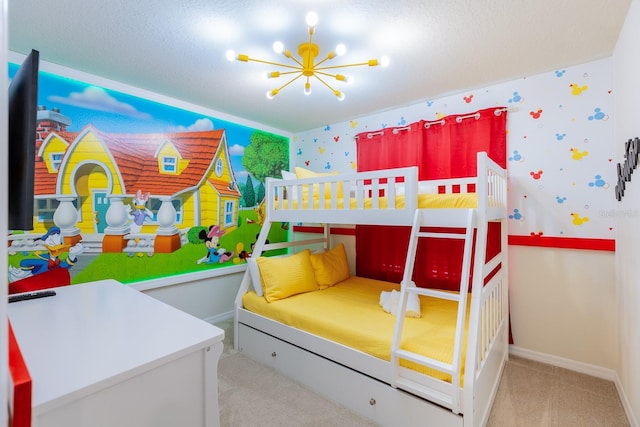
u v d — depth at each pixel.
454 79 2.49
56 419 0.73
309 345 2.11
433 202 1.95
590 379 2.19
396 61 2.20
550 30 1.83
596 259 2.23
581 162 2.27
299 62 2.07
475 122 2.65
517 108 2.51
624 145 1.85
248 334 2.61
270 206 2.88
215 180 3.32
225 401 1.96
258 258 2.72
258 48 2.05
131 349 0.95
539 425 1.72
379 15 1.69
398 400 1.67
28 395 0.67
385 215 2.04
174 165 2.98
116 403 0.83
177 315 1.23
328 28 1.82
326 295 2.69
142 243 2.77
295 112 3.34
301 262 2.84
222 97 2.92
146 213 2.79
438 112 2.91
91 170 2.47
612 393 2.01
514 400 1.95
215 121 3.30
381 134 3.22
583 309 2.28
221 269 3.37
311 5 1.61
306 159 4.07
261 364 2.46
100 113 2.50
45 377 0.79
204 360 1.03
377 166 3.26
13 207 0.95
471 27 1.80
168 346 0.97
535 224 2.44
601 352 2.22
